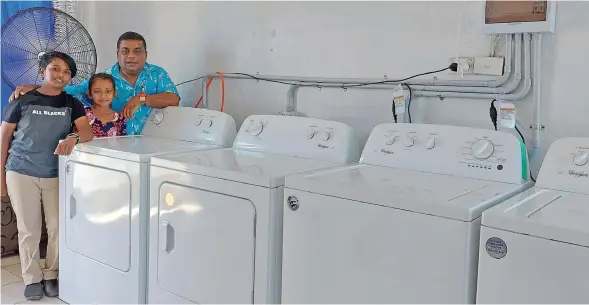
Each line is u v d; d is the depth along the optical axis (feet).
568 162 5.78
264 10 9.50
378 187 5.45
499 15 6.75
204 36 10.49
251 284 6.20
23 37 9.55
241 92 9.96
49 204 9.00
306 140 7.65
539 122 6.80
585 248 4.09
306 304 5.82
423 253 4.94
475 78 7.22
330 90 8.73
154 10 11.43
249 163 6.93
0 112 11.71
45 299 9.03
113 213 7.79
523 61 6.83
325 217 5.61
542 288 4.32
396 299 5.14
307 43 8.96
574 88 6.52
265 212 6.01
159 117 9.77
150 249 7.39
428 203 4.90
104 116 9.53
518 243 4.43
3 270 10.21
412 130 6.86
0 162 8.71
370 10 8.20
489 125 7.20
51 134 8.63
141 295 7.55
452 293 4.79
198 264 6.75
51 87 8.64
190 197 6.79
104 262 7.99
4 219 10.77
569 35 6.52
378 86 8.10
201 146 8.57
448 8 7.43
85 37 10.30
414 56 7.80
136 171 7.39
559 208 4.85
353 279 5.42
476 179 6.14
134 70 9.77
